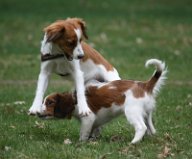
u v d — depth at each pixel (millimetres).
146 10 39344
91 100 12453
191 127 13953
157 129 13656
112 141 12523
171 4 41875
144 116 12344
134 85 12344
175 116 15062
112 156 11344
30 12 37594
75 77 12828
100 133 13266
